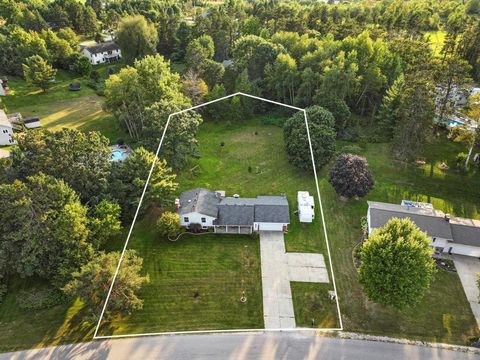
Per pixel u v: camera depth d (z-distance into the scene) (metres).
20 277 38.38
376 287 33.19
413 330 34.00
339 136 64.38
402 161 57.62
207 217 44.09
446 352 32.22
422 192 51.22
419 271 32.31
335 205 49.25
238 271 39.75
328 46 71.62
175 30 108.12
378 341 33.03
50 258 36.41
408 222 35.03
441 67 58.50
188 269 39.84
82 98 81.94
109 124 70.00
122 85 57.97
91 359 31.11
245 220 44.44
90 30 124.81
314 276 39.22
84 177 42.75
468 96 59.94
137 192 44.25
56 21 120.62
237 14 116.19
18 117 68.50
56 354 31.44
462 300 36.81
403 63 69.75
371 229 41.91
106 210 40.28
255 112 75.06
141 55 88.62
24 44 89.25
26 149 43.91
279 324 34.50
